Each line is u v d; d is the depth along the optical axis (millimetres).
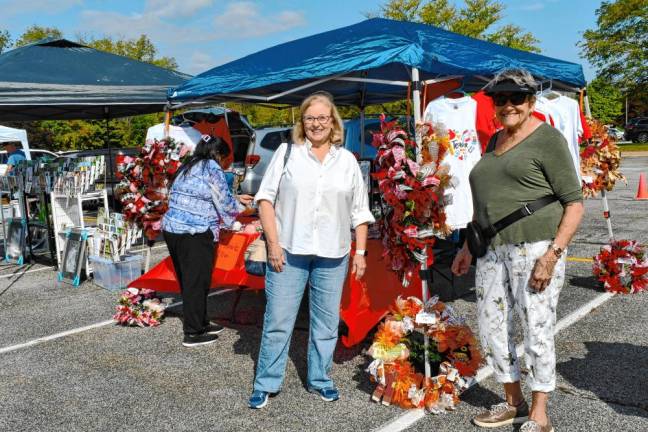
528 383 3059
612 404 3537
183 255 4734
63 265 7488
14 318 5883
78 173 7266
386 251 3814
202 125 6930
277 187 3525
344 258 3596
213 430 3438
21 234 8602
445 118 4574
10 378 4324
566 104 5613
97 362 4590
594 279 6422
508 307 3104
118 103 7863
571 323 5039
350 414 3564
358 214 3643
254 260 4434
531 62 5594
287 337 3686
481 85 6309
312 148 3512
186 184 4688
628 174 18891
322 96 3449
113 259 6844
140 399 3893
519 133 2965
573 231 2834
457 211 4590
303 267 3562
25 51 8422
